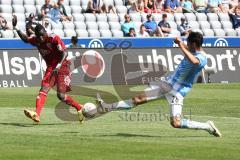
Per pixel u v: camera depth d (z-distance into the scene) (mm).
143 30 58125
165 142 22062
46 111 31469
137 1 62719
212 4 66312
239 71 56625
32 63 50438
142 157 19109
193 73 22766
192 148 20797
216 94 42781
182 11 65062
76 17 59500
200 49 22828
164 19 59750
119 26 60156
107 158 18875
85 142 21828
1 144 21234
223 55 56219
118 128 25672
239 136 23734
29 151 19922
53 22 57438
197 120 28719
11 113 30578
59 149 20328
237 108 33969
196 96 41062
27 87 48438
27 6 58594
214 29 64250
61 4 58406
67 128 25500
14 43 50312
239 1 68688
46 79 26797
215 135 23359
